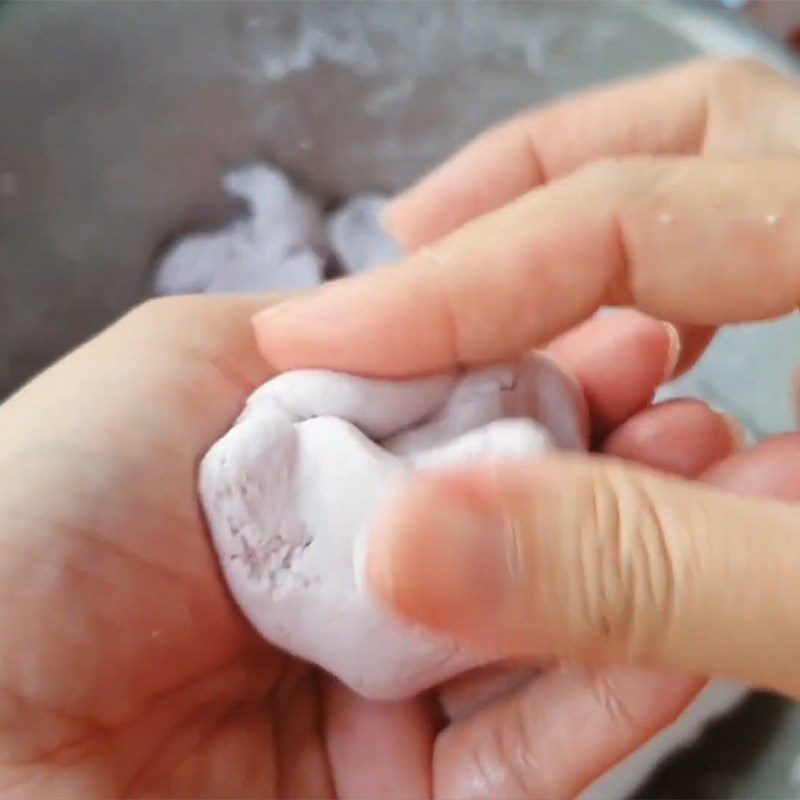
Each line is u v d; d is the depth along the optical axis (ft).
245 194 1.07
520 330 0.66
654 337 0.73
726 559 0.55
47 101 0.92
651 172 0.67
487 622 0.54
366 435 0.64
